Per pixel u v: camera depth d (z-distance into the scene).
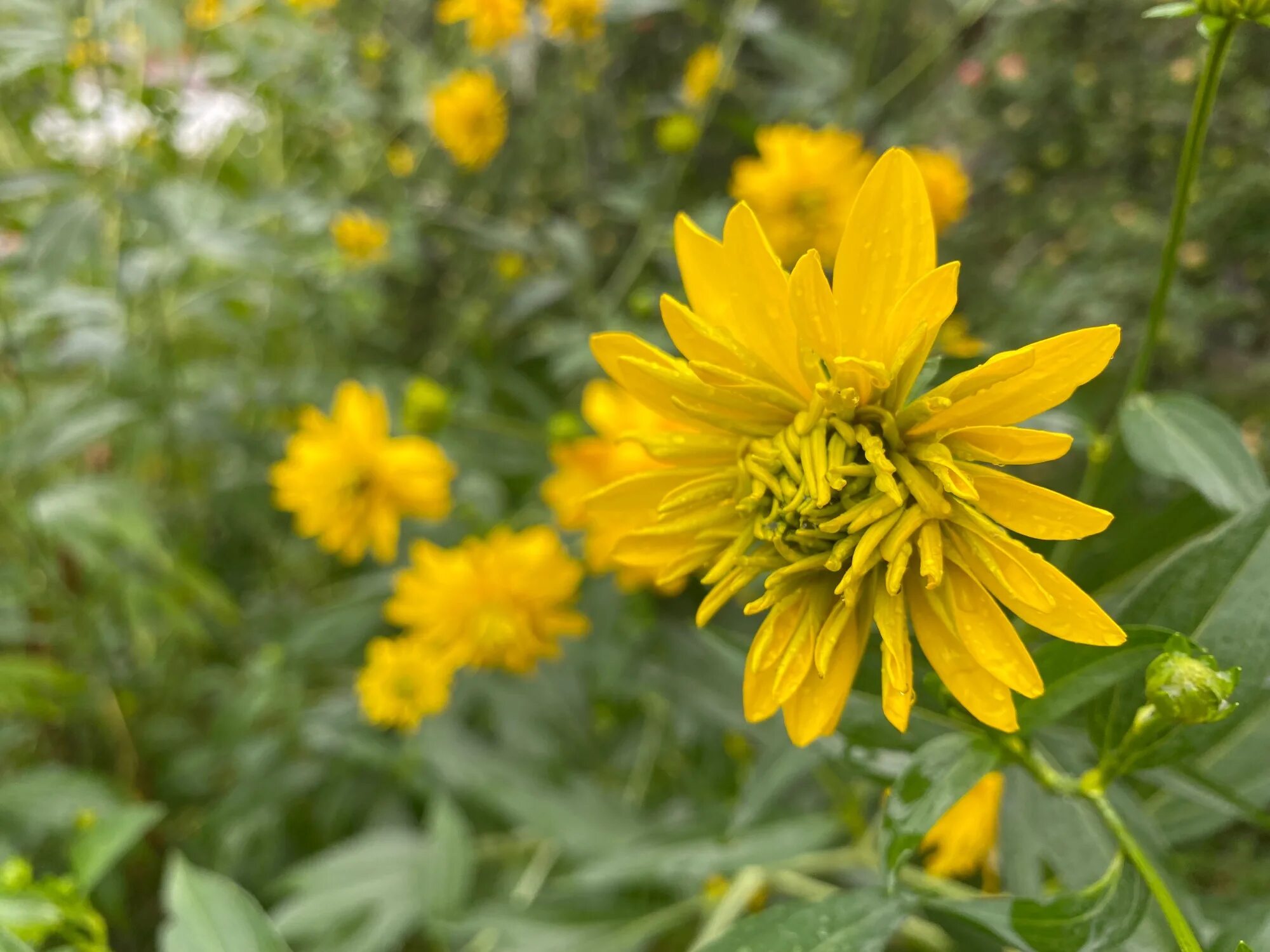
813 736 0.15
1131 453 0.19
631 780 0.42
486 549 0.38
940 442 0.14
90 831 0.23
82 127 0.43
